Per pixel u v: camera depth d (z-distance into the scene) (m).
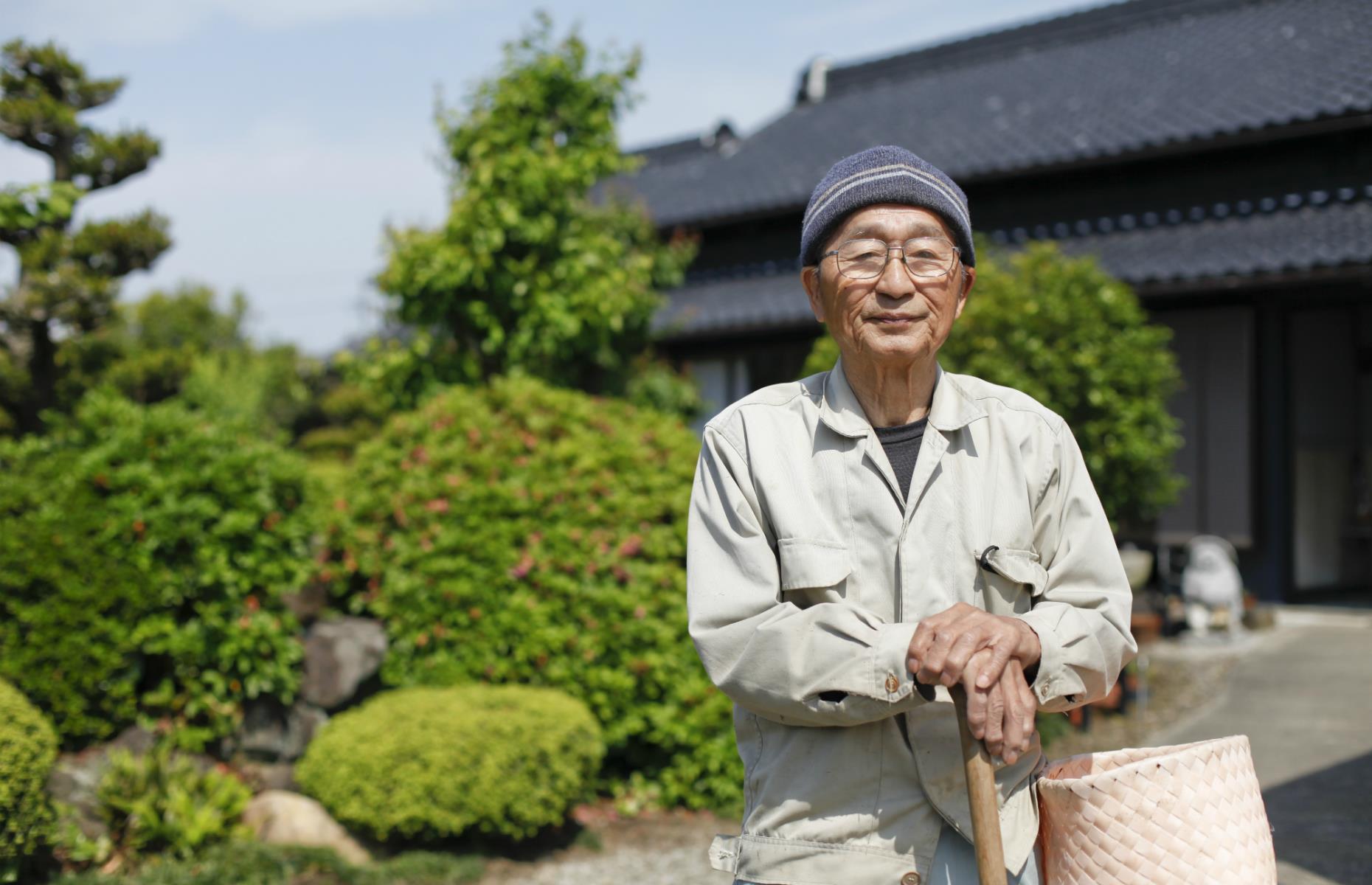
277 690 4.83
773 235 13.05
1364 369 11.36
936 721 1.49
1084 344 6.90
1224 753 1.52
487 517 5.20
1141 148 9.86
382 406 8.20
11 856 3.63
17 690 4.39
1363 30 10.90
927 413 1.66
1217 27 12.47
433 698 4.68
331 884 4.07
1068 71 12.88
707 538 1.62
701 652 1.55
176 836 4.13
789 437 1.62
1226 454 9.68
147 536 4.60
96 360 8.93
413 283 7.73
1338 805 4.62
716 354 12.21
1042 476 1.60
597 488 5.30
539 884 4.26
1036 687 1.43
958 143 11.78
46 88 7.82
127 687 4.55
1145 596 7.88
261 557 4.83
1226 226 9.67
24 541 4.46
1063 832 1.54
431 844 4.49
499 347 7.89
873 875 1.48
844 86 15.38
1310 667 7.55
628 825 4.98
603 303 7.79
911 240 1.57
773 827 1.53
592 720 4.73
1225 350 9.69
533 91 7.78
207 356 17.58
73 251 7.66
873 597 1.54
